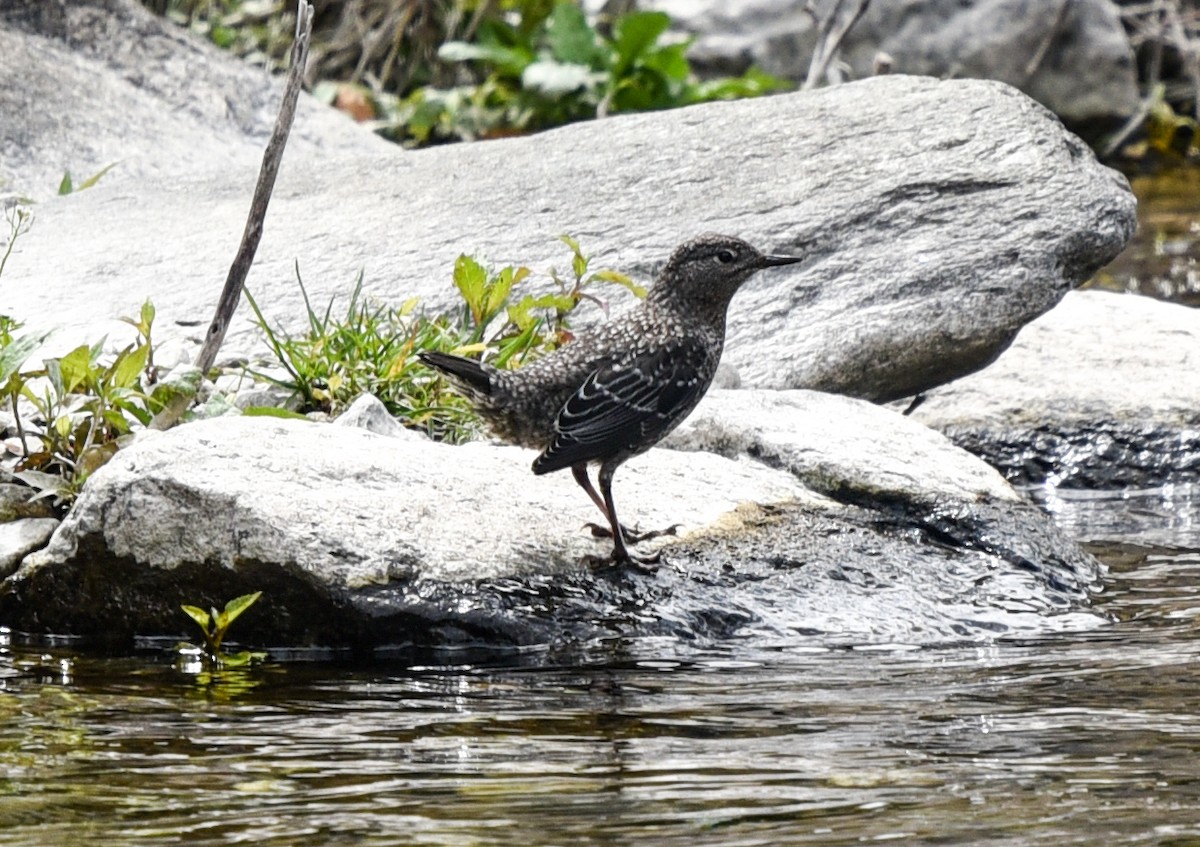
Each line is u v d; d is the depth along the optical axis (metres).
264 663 8.59
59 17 20.20
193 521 8.93
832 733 7.21
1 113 18.14
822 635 9.09
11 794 6.45
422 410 11.81
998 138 14.29
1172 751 6.91
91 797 6.40
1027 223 13.53
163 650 8.87
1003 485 11.16
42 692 8.00
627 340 9.88
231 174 16.27
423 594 8.77
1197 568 10.90
